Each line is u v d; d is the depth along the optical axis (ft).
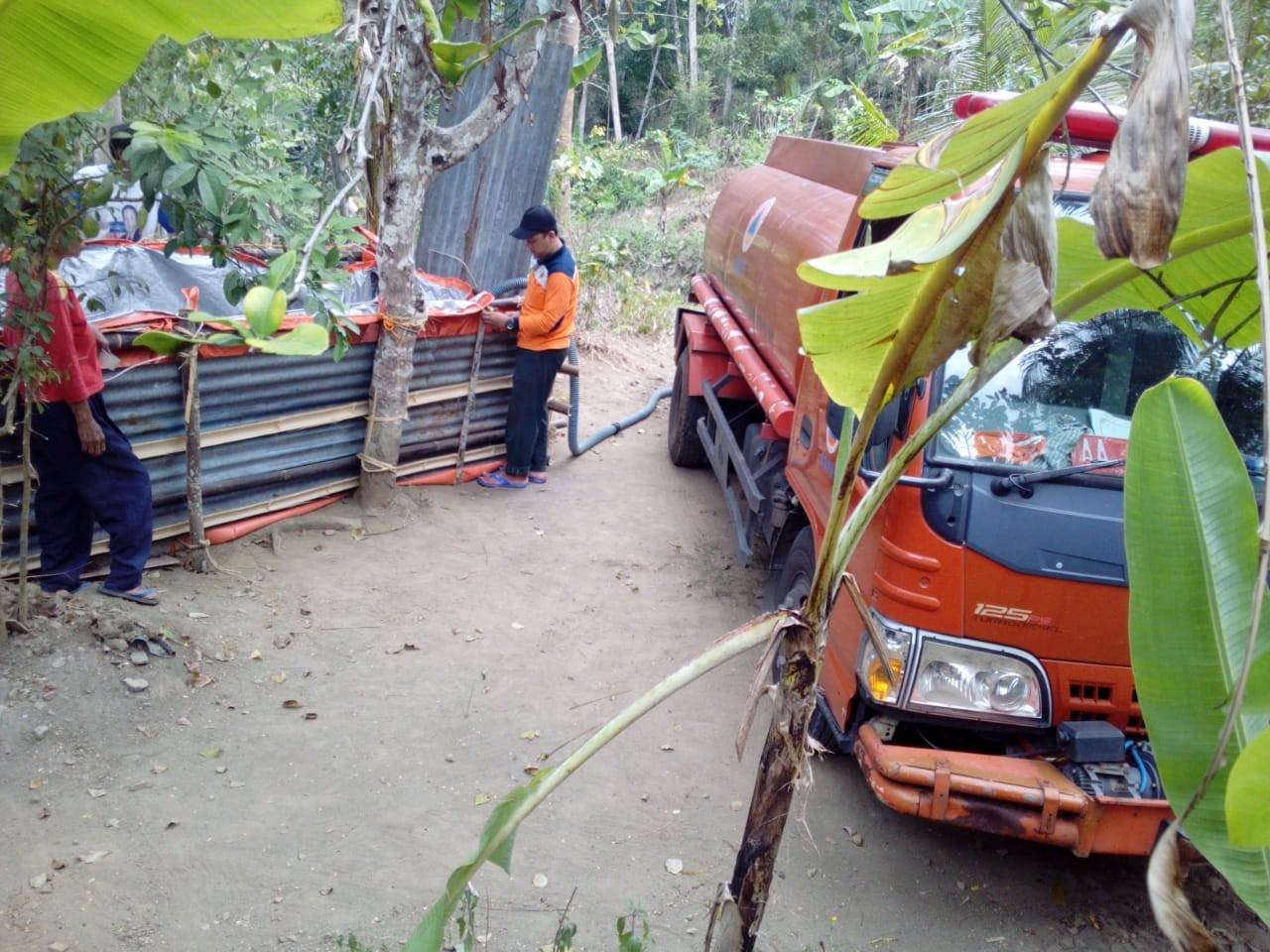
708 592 21.01
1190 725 6.35
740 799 14.66
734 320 24.59
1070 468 12.06
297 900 11.96
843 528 7.44
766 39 93.45
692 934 12.02
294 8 6.70
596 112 109.50
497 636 18.54
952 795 11.78
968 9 27.76
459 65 16.31
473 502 24.41
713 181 75.05
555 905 12.32
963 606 12.02
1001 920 12.78
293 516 21.65
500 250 30.14
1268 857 6.09
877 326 6.62
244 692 15.89
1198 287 7.98
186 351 18.03
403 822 13.51
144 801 13.32
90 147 16.46
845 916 12.64
